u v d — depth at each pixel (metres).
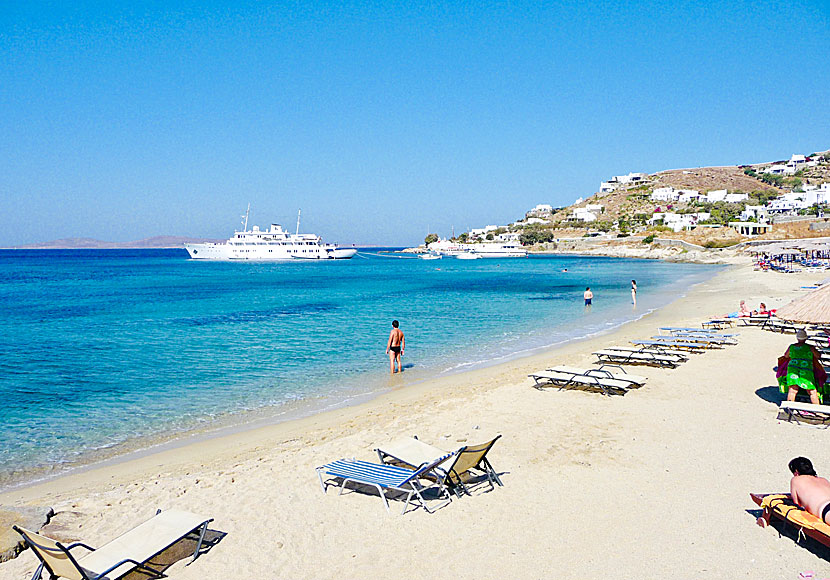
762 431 9.12
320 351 20.09
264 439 10.52
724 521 6.15
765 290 37.97
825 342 16.53
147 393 14.41
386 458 8.49
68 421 12.09
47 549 5.07
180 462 9.47
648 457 8.22
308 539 6.27
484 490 7.38
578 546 5.79
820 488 5.60
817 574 5.06
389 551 5.92
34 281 73.69
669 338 19.03
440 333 23.88
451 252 186.50
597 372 13.61
